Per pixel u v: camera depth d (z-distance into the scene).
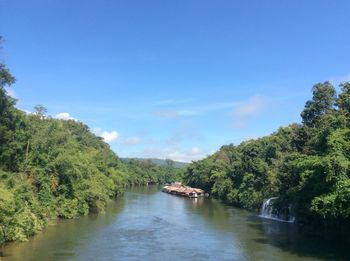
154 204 108.00
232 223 71.56
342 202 45.66
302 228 65.69
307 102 73.69
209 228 65.25
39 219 57.34
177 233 59.81
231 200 115.75
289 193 67.62
